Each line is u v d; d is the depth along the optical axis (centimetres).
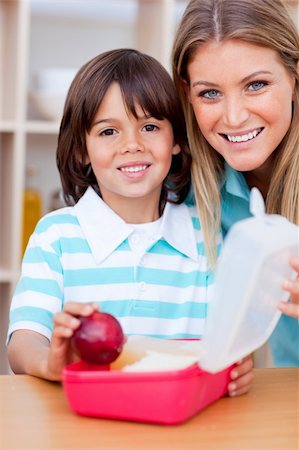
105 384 100
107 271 155
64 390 104
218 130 153
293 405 109
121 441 94
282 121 153
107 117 152
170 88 158
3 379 120
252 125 149
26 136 297
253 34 144
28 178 295
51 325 148
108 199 162
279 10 154
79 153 164
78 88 156
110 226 157
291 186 166
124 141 152
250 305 99
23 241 285
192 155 169
